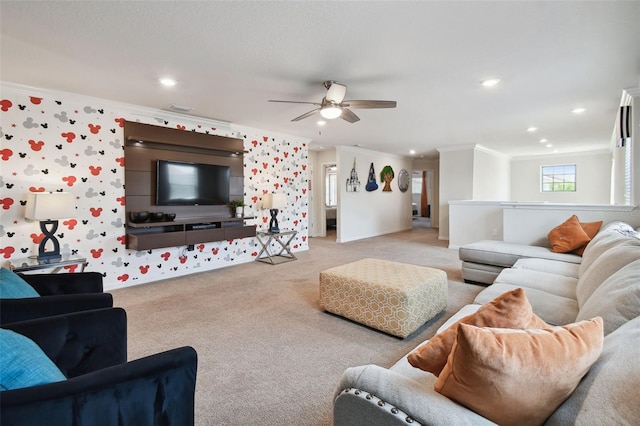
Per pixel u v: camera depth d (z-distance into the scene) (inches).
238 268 189.8
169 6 74.8
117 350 62.6
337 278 113.4
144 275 160.9
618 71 114.3
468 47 96.2
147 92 134.3
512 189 376.2
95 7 74.8
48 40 90.0
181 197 170.2
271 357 88.6
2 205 123.0
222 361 86.5
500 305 41.1
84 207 141.9
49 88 128.6
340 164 285.6
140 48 95.3
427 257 218.2
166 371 43.5
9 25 82.0
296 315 117.9
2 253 123.0
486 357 31.6
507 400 32.1
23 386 36.1
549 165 351.6
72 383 37.4
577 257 134.0
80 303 69.6
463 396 34.6
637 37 90.0
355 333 103.0
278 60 104.2
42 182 131.3
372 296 103.7
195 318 115.3
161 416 43.0
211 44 93.4
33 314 64.7
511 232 175.9
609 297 50.6
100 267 147.3
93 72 112.8
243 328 107.0
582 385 32.9
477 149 286.2
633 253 64.6
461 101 149.4
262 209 216.2
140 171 158.9
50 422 35.2
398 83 125.6
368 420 37.9
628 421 25.0
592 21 82.0
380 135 234.2
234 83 124.5
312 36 89.4
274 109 160.1
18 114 125.5
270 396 72.1
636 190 132.3
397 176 363.9
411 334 101.7
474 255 152.6
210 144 185.2
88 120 142.2
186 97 141.3
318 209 327.9
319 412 66.9
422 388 38.5
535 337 33.9
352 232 300.4
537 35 89.1
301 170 243.1
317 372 81.4
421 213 556.4
